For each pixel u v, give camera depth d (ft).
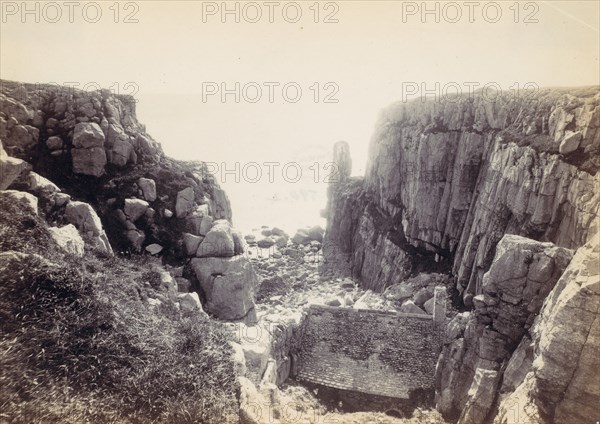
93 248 54.49
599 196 46.98
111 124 76.79
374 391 58.44
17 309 33.14
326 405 57.82
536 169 58.44
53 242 42.93
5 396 28.66
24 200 44.55
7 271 34.45
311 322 65.92
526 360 42.98
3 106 68.90
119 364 34.01
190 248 71.20
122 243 68.23
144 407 32.32
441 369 56.44
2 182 45.39
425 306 70.90
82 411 30.07
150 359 35.60
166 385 34.17
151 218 72.54
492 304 50.31
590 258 33.63
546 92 65.57
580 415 32.53
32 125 72.02
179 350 38.88
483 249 66.08
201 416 33.81
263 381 46.68
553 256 46.70
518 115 68.90
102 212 69.41
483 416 43.88
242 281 69.56
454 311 68.23
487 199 68.69
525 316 48.06
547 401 33.86
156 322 41.60
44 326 33.27
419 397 57.21
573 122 56.03
